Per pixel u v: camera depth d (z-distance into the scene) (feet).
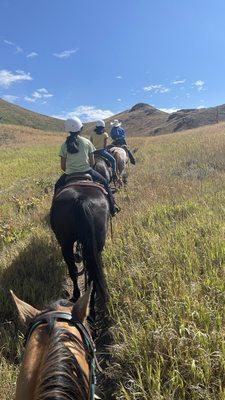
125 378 13.88
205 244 21.88
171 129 334.65
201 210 29.27
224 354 13.10
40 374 7.23
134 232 25.96
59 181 22.97
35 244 26.71
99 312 19.52
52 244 26.91
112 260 22.79
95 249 17.95
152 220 27.94
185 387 12.71
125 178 45.39
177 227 25.32
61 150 22.39
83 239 18.07
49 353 7.47
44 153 108.78
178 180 43.27
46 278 22.72
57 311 9.23
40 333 8.47
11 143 166.81
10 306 19.48
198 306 15.64
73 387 6.98
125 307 17.57
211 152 63.57
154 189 38.86
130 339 15.21
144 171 54.39
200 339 13.76
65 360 7.33
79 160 21.97
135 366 13.76
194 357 13.60
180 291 17.15
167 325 14.70
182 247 22.11
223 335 13.89
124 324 16.48
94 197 19.30
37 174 68.54
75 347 8.20
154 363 13.70
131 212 30.76
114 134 46.29
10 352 16.01
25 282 21.27
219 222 25.38
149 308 17.08
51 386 6.82
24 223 33.68
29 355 8.09
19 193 51.80
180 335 14.48
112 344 16.48
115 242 24.79
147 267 20.35
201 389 12.12
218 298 16.65
